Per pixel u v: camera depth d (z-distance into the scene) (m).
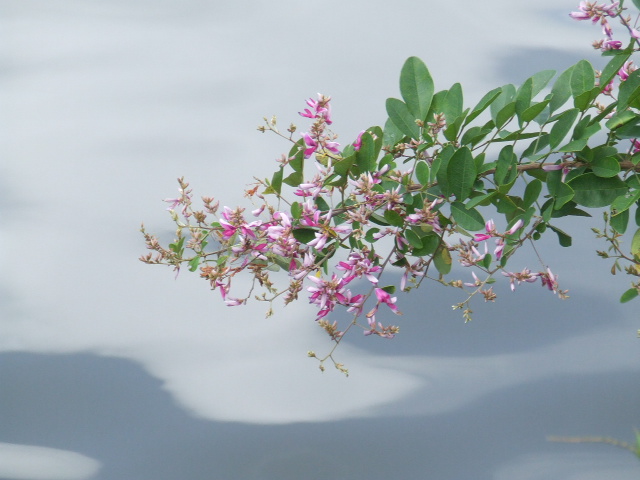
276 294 1.78
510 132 1.77
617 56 1.77
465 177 1.75
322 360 1.77
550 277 1.79
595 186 1.76
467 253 1.79
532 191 1.75
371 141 1.76
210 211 1.78
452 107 1.80
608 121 1.77
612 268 1.82
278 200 1.78
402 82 1.80
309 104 1.80
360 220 1.75
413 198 1.78
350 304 1.78
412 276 1.80
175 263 1.79
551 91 1.79
